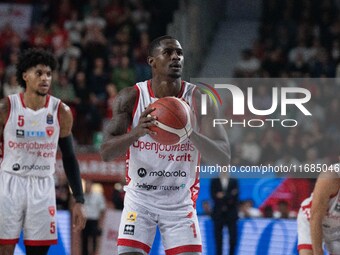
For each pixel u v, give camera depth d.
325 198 12.10
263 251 21.33
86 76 34.44
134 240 11.89
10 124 13.65
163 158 11.93
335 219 12.59
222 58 37.47
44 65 13.71
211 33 39.06
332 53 35.25
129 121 12.02
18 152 13.70
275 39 36.69
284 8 38.75
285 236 21.30
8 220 13.58
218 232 21.42
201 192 22.45
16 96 13.83
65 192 24.20
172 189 12.02
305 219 14.33
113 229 23.55
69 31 37.38
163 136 11.15
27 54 13.77
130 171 12.15
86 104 31.33
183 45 33.16
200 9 36.38
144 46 36.19
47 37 37.09
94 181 28.34
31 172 13.80
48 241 13.86
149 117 11.13
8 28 38.53
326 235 12.85
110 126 11.84
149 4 39.12
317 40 35.88
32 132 13.73
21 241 20.92
